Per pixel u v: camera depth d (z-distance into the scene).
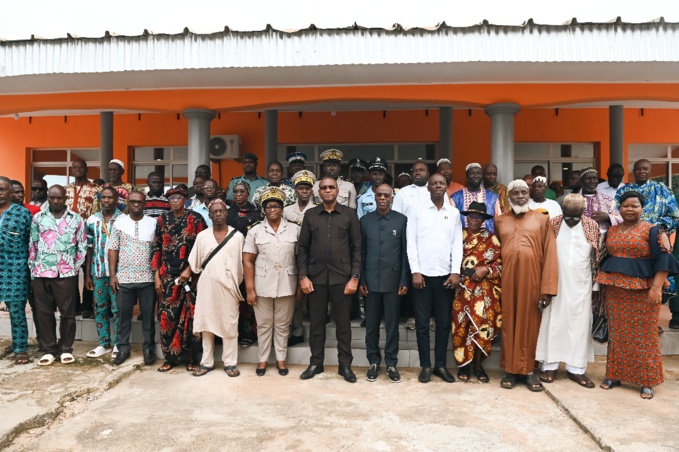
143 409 3.72
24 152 10.00
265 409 3.71
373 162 5.19
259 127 9.65
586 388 4.11
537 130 9.37
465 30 4.73
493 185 5.42
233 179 5.86
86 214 5.49
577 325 4.17
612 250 4.05
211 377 4.43
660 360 3.93
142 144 9.82
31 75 5.18
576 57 4.71
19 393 3.94
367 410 3.70
